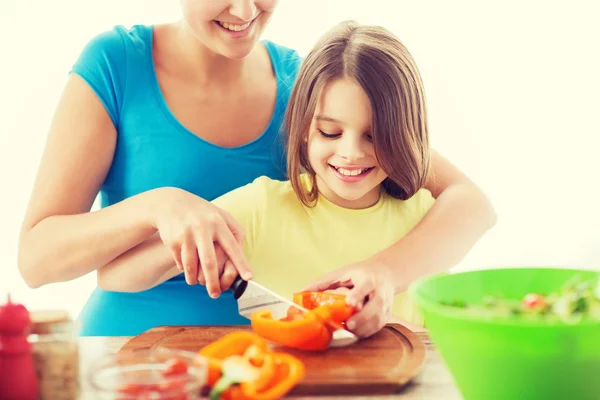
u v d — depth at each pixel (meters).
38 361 0.82
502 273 1.00
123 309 1.55
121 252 1.32
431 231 1.44
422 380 0.97
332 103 1.37
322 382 0.92
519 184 2.65
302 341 1.02
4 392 0.78
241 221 1.51
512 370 0.80
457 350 0.82
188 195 1.21
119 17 2.50
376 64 1.37
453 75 2.59
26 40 2.50
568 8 2.53
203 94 1.60
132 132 1.57
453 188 1.60
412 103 1.45
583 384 0.79
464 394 0.86
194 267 1.11
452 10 2.54
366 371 0.96
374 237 1.55
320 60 1.40
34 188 1.47
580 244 2.62
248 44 1.42
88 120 1.51
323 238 1.54
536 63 2.58
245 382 0.82
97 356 1.05
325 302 1.17
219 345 0.92
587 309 0.85
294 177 1.51
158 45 1.62
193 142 1.58
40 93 2.52
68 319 0.84
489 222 1.53
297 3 2.49
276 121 1.65
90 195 1.51
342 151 1.38
